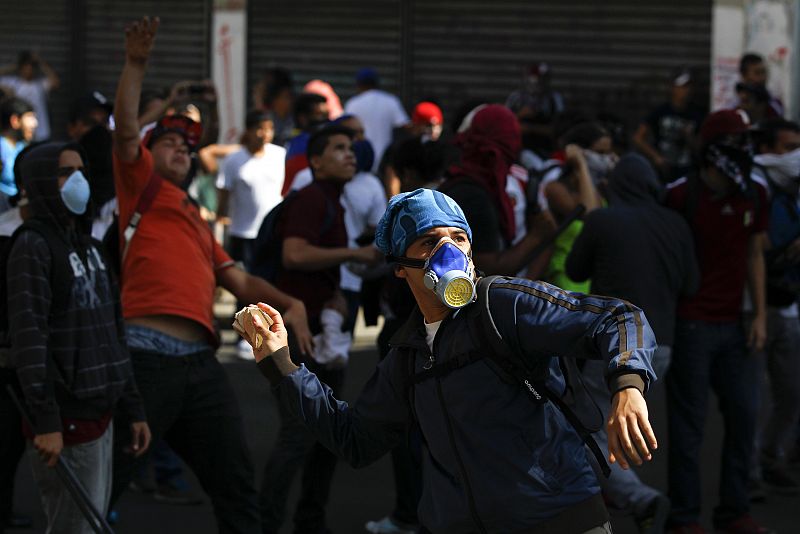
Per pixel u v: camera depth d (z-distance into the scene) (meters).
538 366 3.87
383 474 9.18
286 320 6.68
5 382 5.91
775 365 8.54
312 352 6.65
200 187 15.42
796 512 8.35
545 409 3.90
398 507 7.66
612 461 3.47
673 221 7.38
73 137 10.03
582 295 3.80
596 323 3.68
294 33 18.42
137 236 6.37
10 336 5.54
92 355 5.68
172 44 18.91
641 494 6.82
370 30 18.11
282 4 18.42
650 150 14.76
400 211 3.98
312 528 7.22
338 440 4.17
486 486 3.92
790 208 8.29
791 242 8.27
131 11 19.22
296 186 9.05
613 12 17.09
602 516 3.95
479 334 3.87
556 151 10.55
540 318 3.78
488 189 6.83
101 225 7.88
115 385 5.79
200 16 18.77
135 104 6.21
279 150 12.70
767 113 13.11
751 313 7.92
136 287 6.34
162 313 6.28
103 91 19.50
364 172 9.28
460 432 3.95
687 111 14.94
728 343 7.68
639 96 17.11
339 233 7.34
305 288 7.25
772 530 7.93
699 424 7.59
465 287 3.82
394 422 4.18
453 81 17.86
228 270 6.75
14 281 5.51
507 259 6.70
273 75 14.69
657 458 9.54
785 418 8.65
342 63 18.25
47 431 5.47
